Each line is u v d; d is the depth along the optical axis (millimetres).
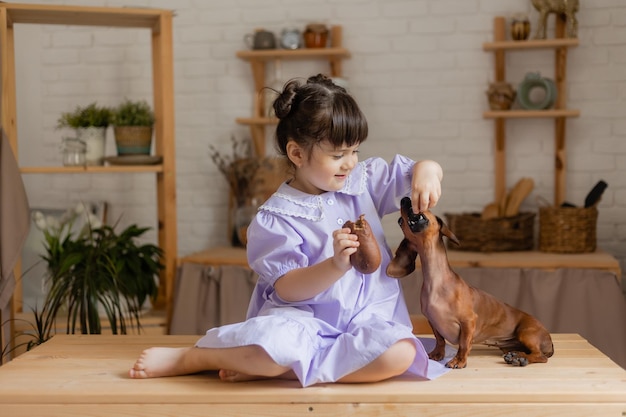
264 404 1510
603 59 3379
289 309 1771
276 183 3473
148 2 3674
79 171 2988
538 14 3406
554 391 1492
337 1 3553
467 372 1656
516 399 1482
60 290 2615
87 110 3113
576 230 3115
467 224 3197
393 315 1823
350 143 1728
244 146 3674
